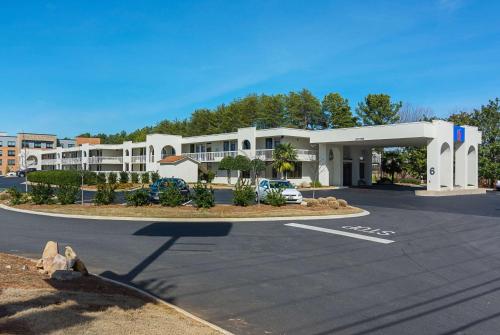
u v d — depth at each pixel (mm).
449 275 9242
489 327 6156
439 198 31719
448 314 6711
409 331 5965
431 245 12789
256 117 71125
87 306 5785
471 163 42438
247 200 21844
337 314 6652
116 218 18281
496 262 10602
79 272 7824
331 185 47281
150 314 5863
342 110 66812
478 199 31094
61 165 84938
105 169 73625
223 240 13242
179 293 7707
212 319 6355
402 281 8711
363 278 8922
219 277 8859
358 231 15281
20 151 99938
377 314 6672
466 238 14078
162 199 21781
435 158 36250
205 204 20812
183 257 10789
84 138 88875
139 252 11352
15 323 4766
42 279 7172
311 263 10273
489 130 52219
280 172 44969
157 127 89375
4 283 6598
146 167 61438
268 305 7070
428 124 35812
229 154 51000
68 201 24094
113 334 4773
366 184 51906
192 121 79250
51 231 14898
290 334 5801
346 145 48031
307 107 68250
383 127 38531
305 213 19562
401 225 16922
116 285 7617
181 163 50969
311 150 47781
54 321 4961
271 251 11664
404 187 46594
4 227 15883
